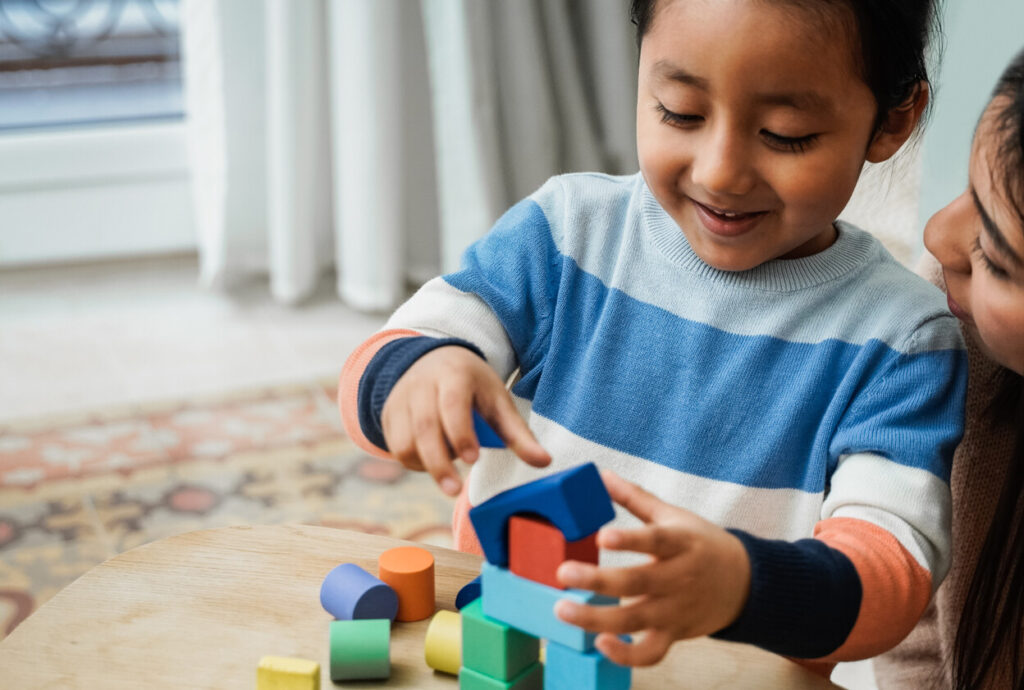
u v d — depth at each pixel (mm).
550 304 841
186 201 2672
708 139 670
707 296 803
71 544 1631
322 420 2000
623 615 506
